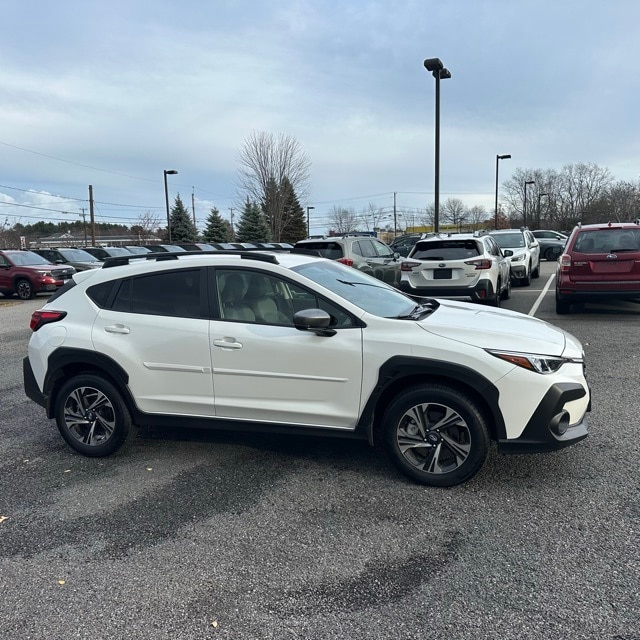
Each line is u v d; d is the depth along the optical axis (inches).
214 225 2201.0
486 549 120.0
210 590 110.0
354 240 478.0
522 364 138.9
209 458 174.7
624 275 366.6
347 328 151.6
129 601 107.5
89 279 181.2
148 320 168.6
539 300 498.6
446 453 149.3
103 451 176.4
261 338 156.3
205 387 163.6
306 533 129.4
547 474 153.6
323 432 155.7
